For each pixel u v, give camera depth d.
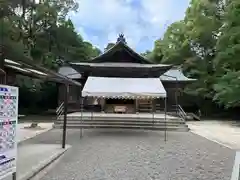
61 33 32.78
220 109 35.28
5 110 5.12
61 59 35.09
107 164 8.34
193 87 34.19
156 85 16.56
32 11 30.33
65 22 34.09
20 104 34.06
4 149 5.08
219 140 14.42
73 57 36.50
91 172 7.35
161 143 13.01
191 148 11.62
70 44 35.69
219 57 27.23
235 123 26.66
